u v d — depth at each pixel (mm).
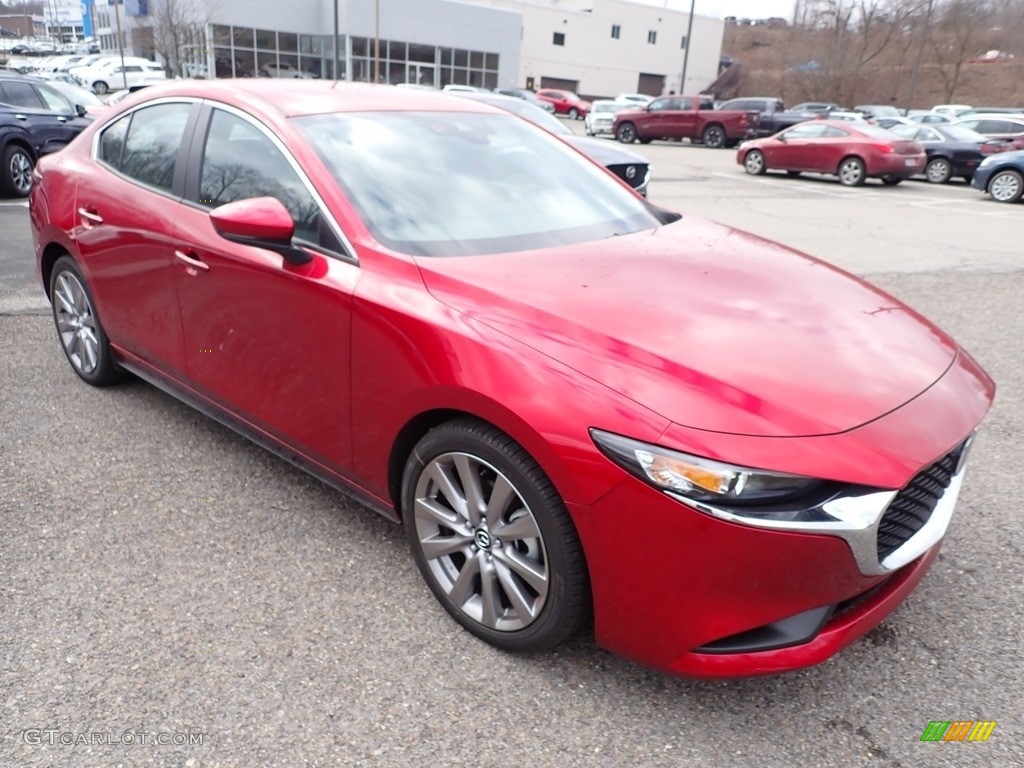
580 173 3521
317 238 2752
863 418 2035
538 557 2264
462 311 2363
